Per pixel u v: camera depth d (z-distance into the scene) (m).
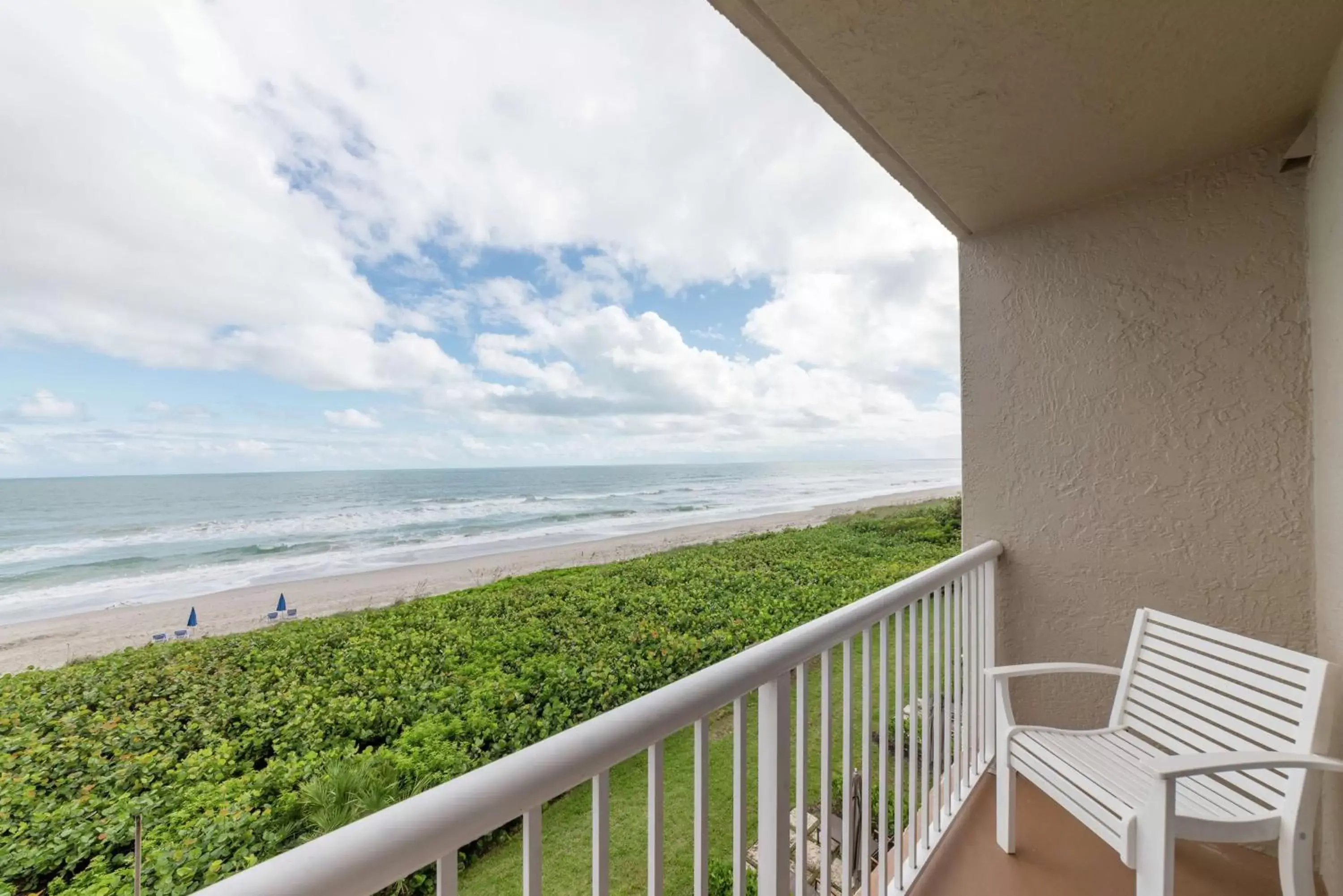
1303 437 1.99
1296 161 1.91
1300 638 1.99
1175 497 2.20
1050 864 1.82
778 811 1.12
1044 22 1.35
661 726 0.82
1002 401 2.53
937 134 1.83
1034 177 2.12
